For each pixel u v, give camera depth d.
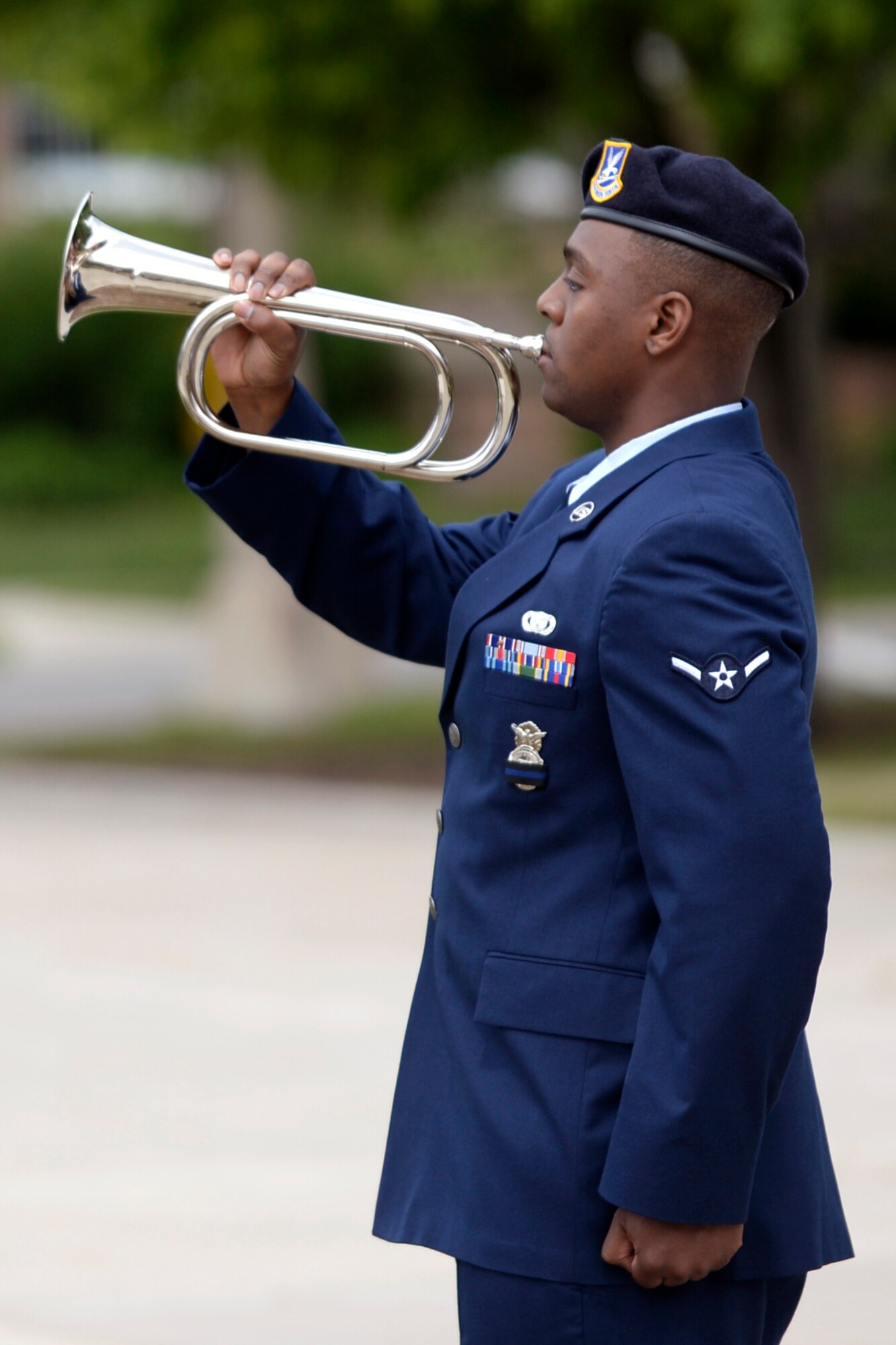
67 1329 10.88
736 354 7.04
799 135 29.42
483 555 8.41
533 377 87.94
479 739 7.01
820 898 6.25
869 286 90.25
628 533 6.65
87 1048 16.09
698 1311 6.68
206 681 40.06
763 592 6.41
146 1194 13.00
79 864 23.48
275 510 7.95
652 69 30.52
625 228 6.90
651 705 6.35
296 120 29.83
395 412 100.75
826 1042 15.93
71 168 102.06
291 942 19.47
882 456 94.50
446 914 7.09
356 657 40.56
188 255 7.68
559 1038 6.68
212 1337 10.78
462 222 54.69
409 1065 7.27
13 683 47.81
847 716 39.47
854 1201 12.68
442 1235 6.86
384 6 27.77
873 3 24.94
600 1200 6.57
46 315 100.50
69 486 97.31
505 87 30.06
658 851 6.29
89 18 29.78
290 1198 12.96
